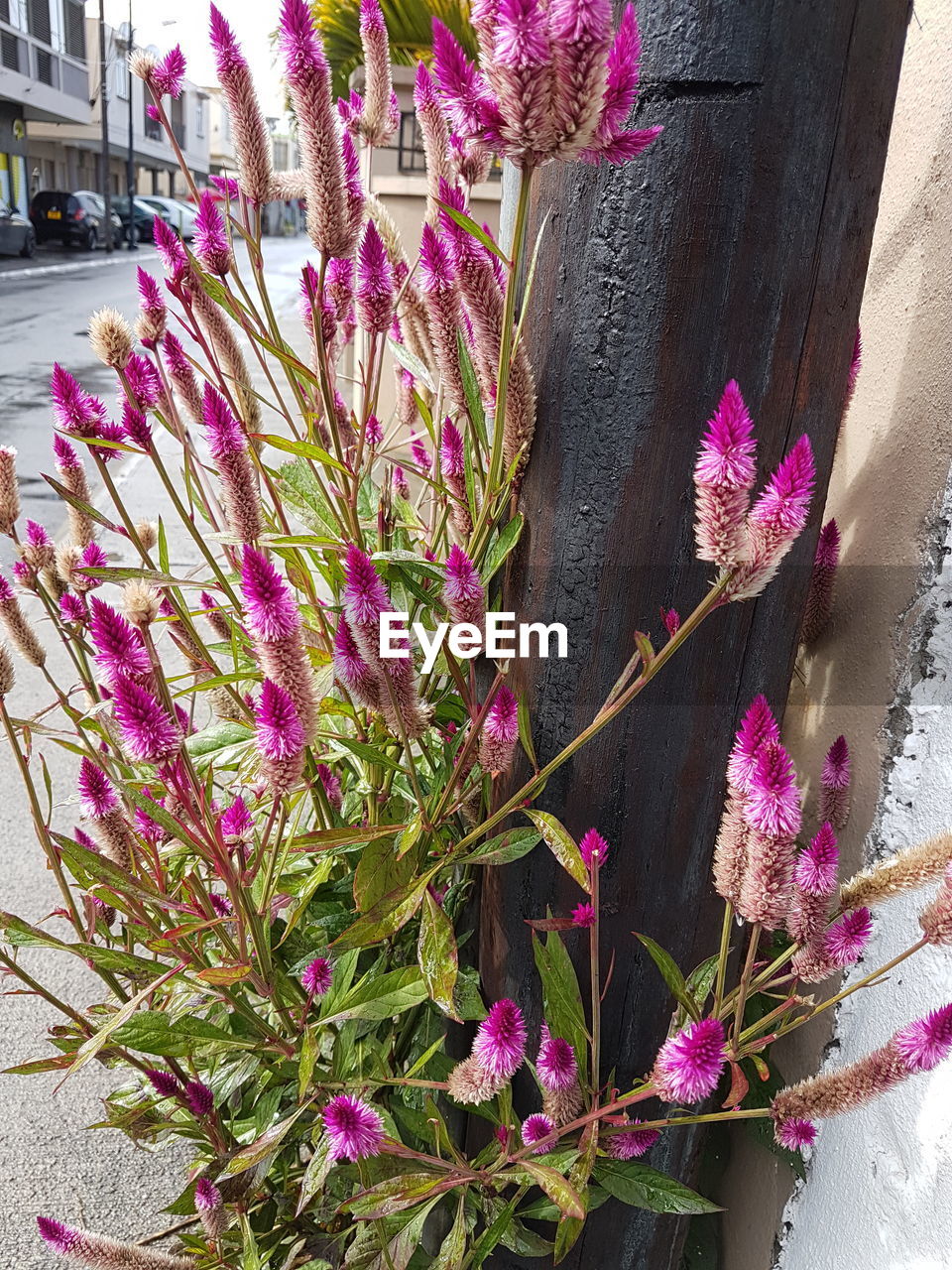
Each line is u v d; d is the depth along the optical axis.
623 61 0.87
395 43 3.58
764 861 0.91
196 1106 1.41
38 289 18.09
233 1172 1.19
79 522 1.59
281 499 1.48
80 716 1.39
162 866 1.51
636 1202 1.19
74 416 1.33
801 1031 1.49
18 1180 2.13
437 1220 1.58
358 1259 1.23
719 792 1.21
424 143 1.47
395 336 1.75
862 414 1.58
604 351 1.10
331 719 1.55
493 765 1.16
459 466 1.34
